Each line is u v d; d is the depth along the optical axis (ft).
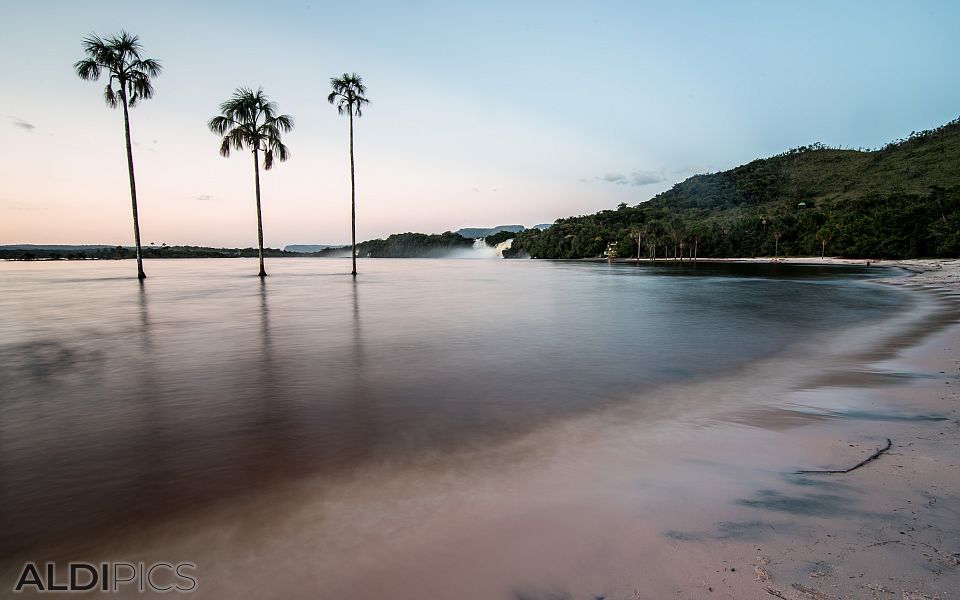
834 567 9.34
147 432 18.75
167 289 100.42
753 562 9.67
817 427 18.13
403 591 9.25
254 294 88.38
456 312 60.39
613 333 43.21
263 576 9.93
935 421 18.40
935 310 57.88
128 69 101.50
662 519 11.55
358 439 17.74
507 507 12.39
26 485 14.28
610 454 15.93
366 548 10.76
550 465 15.11
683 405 21.65
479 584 9.38
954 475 13.46
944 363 28.71
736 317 54.19
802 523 11.12
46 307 66.59
